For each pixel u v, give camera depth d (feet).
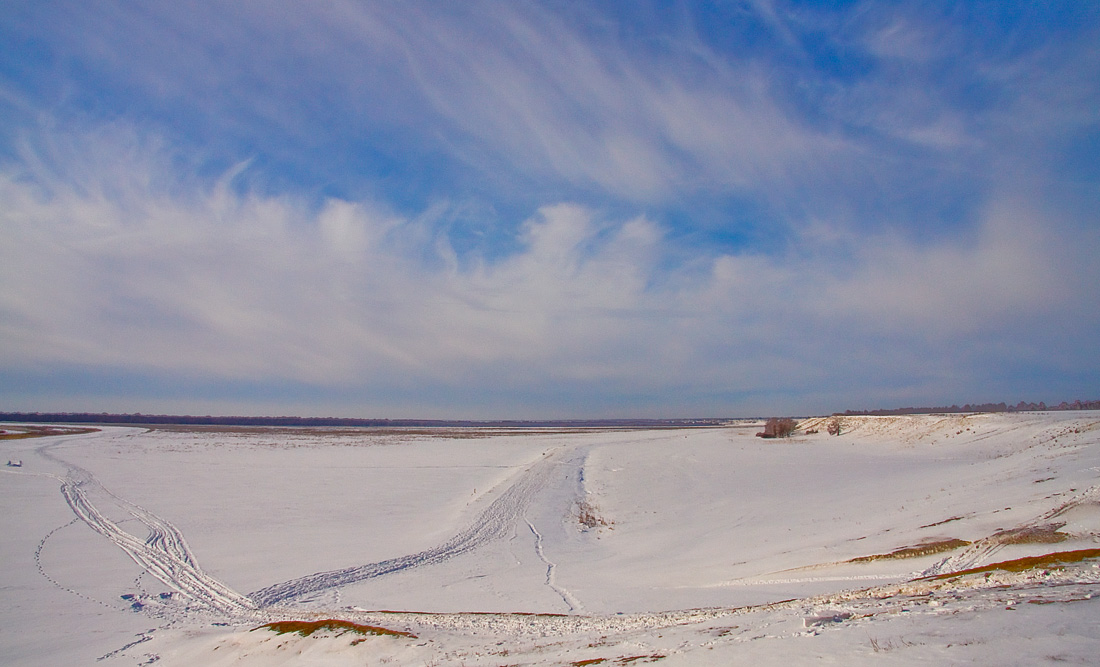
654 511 102.89
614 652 33.32
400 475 150.20
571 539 88.69
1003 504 62.95
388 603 57.72
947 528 57.88
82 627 54.44
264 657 42.39
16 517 99.91
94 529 91.97
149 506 109.70
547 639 39.42
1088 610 26.21
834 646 26.89
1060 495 59.98
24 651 49.11
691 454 170.40
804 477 121.19
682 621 40.04
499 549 82.17
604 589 57.62
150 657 47.03
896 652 24.47
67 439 269.64
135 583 67.05
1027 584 34.78
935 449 148.87
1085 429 119.65
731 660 27.32
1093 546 42.50
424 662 36.96
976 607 29.78
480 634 42.73
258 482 138.21
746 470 134.51
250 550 80.33
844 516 78.18
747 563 61.62
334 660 39.78
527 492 121.39
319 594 62.90
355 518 101.24
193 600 61.72
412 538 87.51
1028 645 22.66
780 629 32.35
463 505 112.16
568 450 191.93
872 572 49.49
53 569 72.43
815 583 49.49
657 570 65.10
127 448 222.48
